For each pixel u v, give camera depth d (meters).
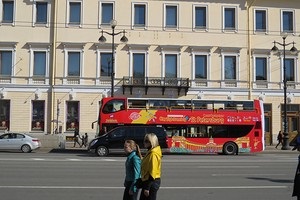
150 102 32.38
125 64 42.25
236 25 43.88
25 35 41.47
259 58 44.31
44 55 41.66
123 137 29.20
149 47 42.56
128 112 32.06
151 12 42.81
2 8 41.50
